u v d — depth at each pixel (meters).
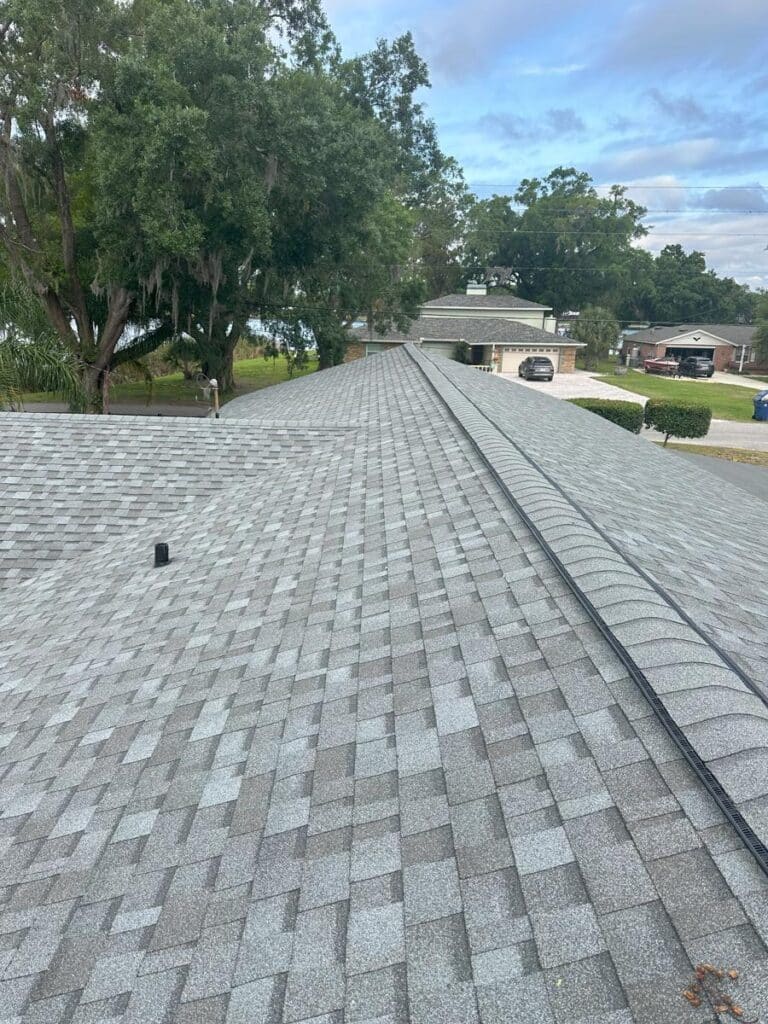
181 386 35.22
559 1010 1.49
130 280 20.69
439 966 1.68
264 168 20.72
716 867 1.69
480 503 5.02
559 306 60.16
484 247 56.53
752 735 2.06
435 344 43.25
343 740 2.77
